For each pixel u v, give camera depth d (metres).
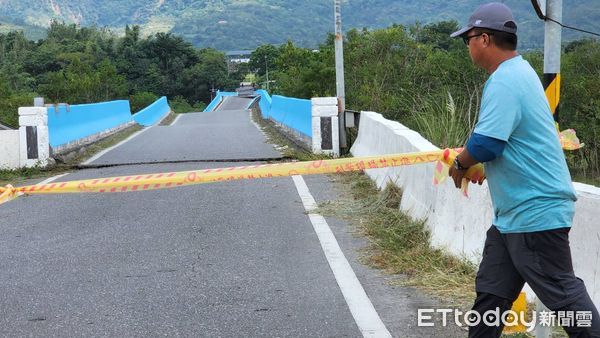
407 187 7.88
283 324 4.78
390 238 6.73
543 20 4.51
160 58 103.38
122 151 16.22
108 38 104.06
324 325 4.74
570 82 18.44
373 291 5.43
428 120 10.11
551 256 3.27
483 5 3.47
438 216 6.49
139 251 6.85
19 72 82.44
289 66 42.75
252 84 115.12
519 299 4.28
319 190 9.81
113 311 5.13
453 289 5.30
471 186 5.79
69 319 4.98
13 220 8.52
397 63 22.92
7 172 12.62
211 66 105.56
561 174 3.30
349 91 21.33
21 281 5.93
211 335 4.62
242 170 3.79
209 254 6.68
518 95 3.24
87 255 6.75
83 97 51.22
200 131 22.33
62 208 9.18
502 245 3.42
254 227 7.77
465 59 18.25
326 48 35.56
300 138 15.77
